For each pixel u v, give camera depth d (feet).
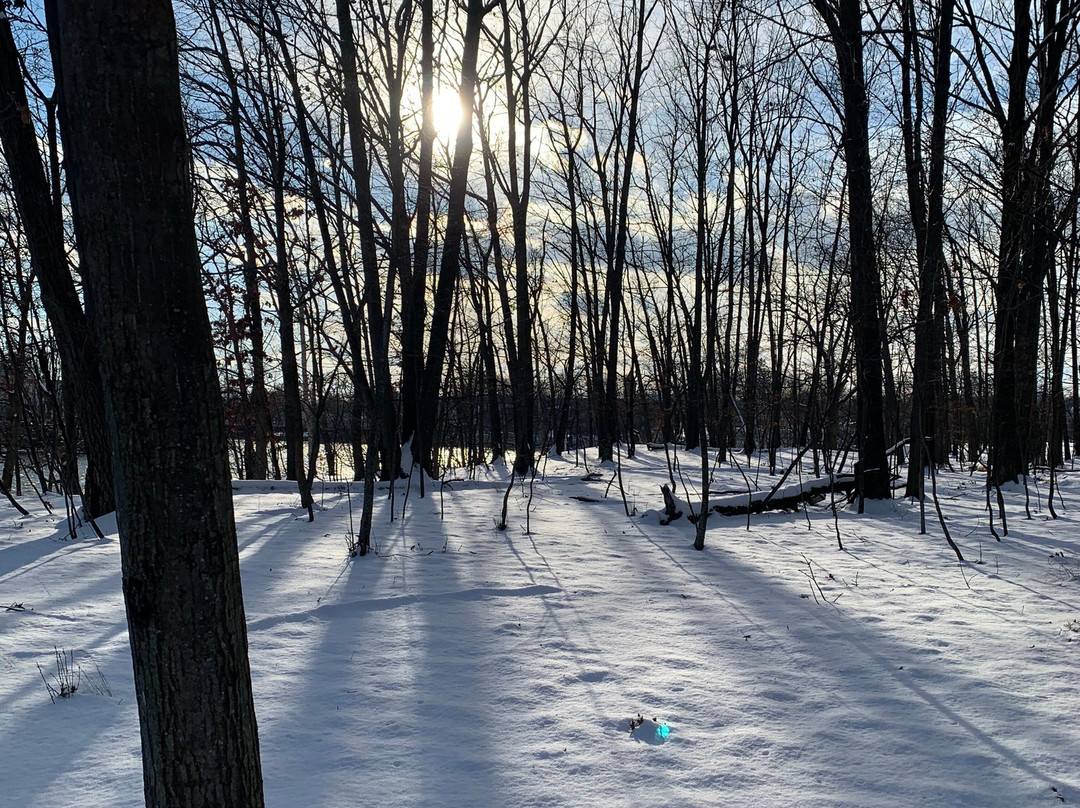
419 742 12.07
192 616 6.23
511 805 10.30
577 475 57.72
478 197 42.98
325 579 22.20
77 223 6.13
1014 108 37.55
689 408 86.63
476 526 32.04
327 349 32.89
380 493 42.78
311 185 29.25
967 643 16.80
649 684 14.49
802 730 12.58
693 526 32.76
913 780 11.00
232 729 6.50
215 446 6.37
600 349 69.00
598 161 72.95
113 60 5.74
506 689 14.21
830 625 18.20
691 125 76.48
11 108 28.45
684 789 10.73
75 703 13.35
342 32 33.50
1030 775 11.07
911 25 34.27
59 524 32.89
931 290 29.71
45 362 34.68
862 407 37.17
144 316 5.92
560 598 20.58
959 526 32.12
